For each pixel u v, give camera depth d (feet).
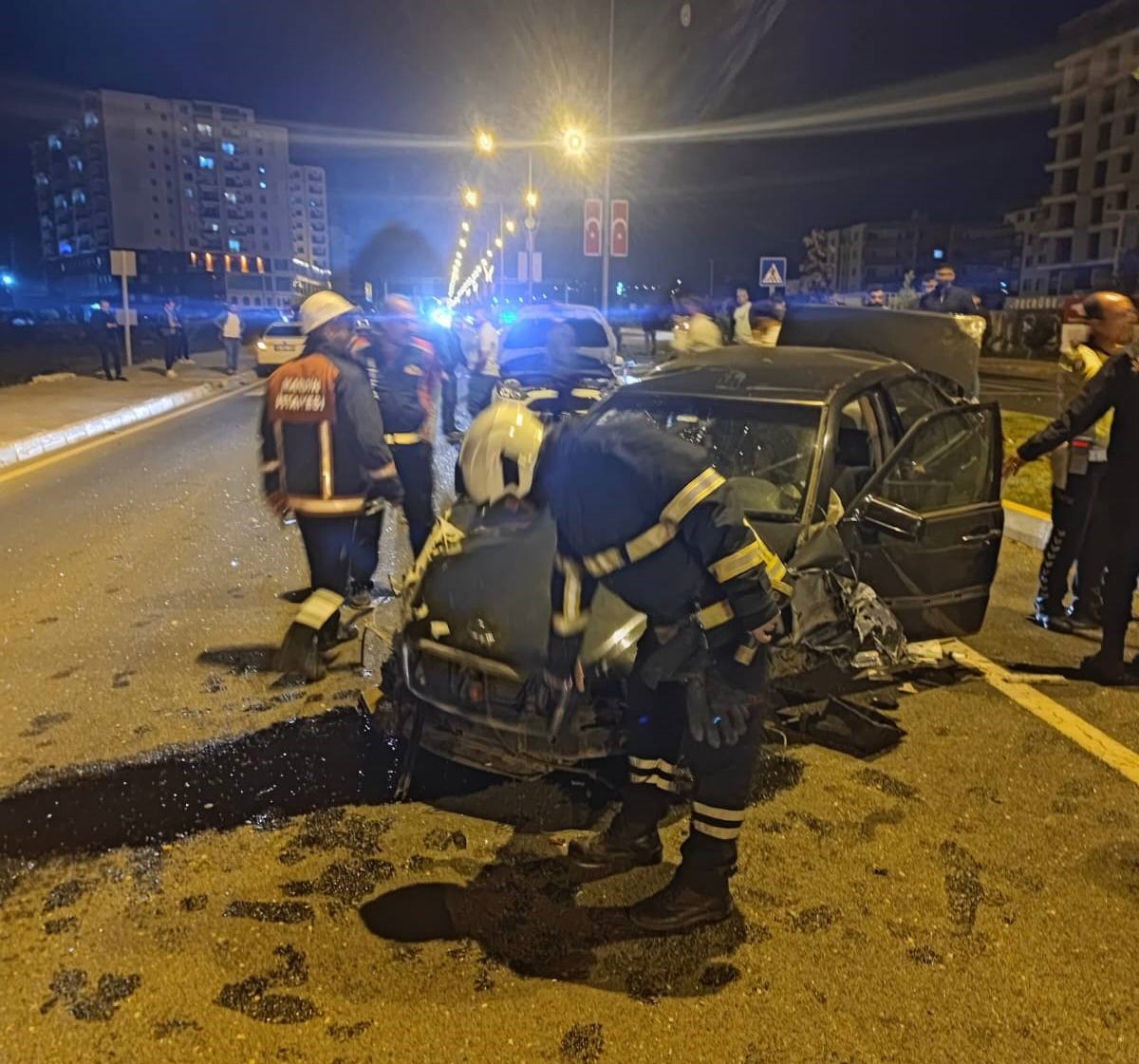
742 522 8.75
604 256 61.41
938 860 11.18
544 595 11.36
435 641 11.53
